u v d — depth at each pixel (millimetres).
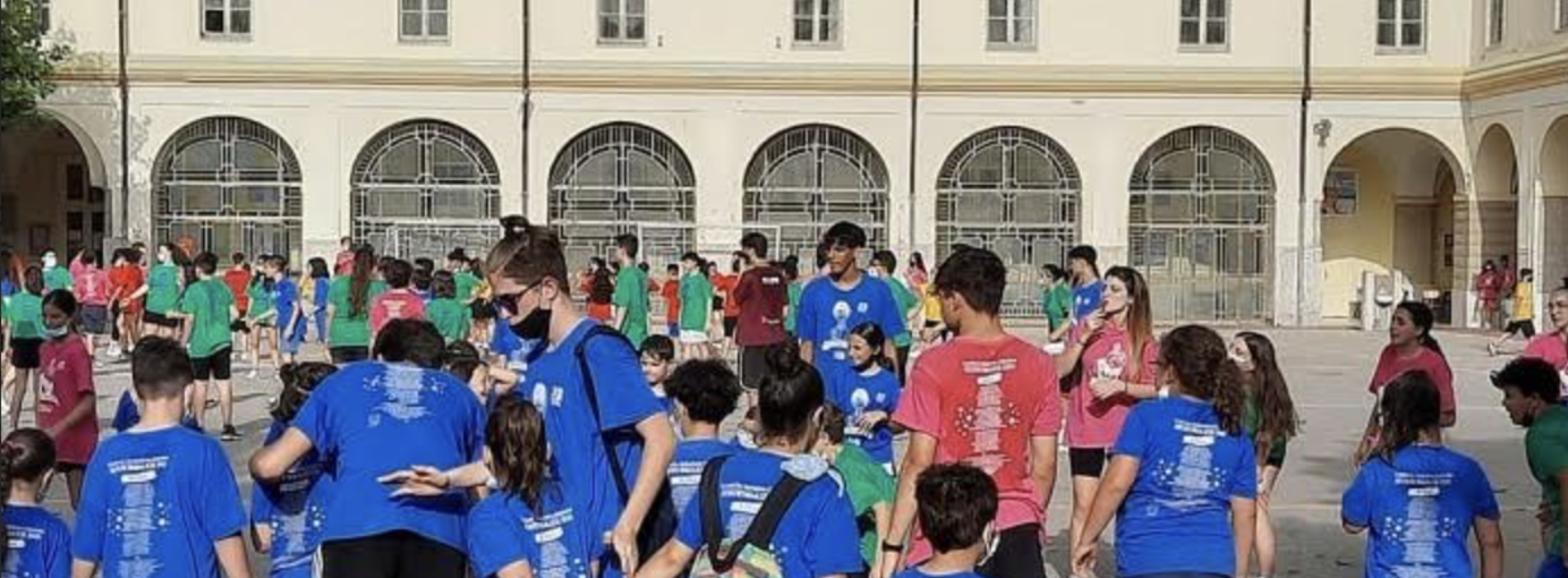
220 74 38781
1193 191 40375
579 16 39469
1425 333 10875
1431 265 43281
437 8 39406
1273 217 40344
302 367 8258
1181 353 7195
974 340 7422
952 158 40031
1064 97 39969
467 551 7020
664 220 39750
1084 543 7312
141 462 7152
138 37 38688
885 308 11750
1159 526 7082
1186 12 40281
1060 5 40062
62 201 43969
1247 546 7207
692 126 39594
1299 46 40219
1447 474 7625
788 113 39719
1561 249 36656
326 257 38969
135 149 38656
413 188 39406
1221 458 7070
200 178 39031
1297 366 30172
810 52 39812
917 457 7309
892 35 39875
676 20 39625
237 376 26625
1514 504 14859
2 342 7812
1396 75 40031
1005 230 40125
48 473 7699
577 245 39625
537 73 39281
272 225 39156
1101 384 10242
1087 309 13680
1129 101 40031
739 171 39625
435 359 7418
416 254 39438
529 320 7051
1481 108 39344
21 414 19719
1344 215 43750
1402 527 7609
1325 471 16750
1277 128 40188
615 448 6840
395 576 6938
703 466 6797
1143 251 40438
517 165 39312
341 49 39156
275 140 39156
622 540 6566
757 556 6160
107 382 25219
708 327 25578
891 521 7426
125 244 38531
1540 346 12094
